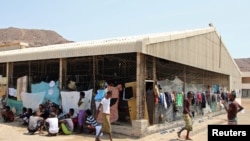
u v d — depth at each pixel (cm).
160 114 1534
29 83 1767
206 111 2323
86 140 1223
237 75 3503
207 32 2275
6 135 1311
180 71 1822
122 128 1345
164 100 1539
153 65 1458
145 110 1378
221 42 2709
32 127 1356
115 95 1406
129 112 1354
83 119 1388
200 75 2223
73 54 1490
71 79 1597
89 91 1468
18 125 1580
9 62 1856
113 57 1495
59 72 1595
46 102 1616
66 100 1531
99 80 1500
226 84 3038
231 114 1153
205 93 2309
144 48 1299
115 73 1493
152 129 1410
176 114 1723
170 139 1312
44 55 1620
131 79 1441
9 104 1838
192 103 2025
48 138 1253
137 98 1324
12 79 1869
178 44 1697
